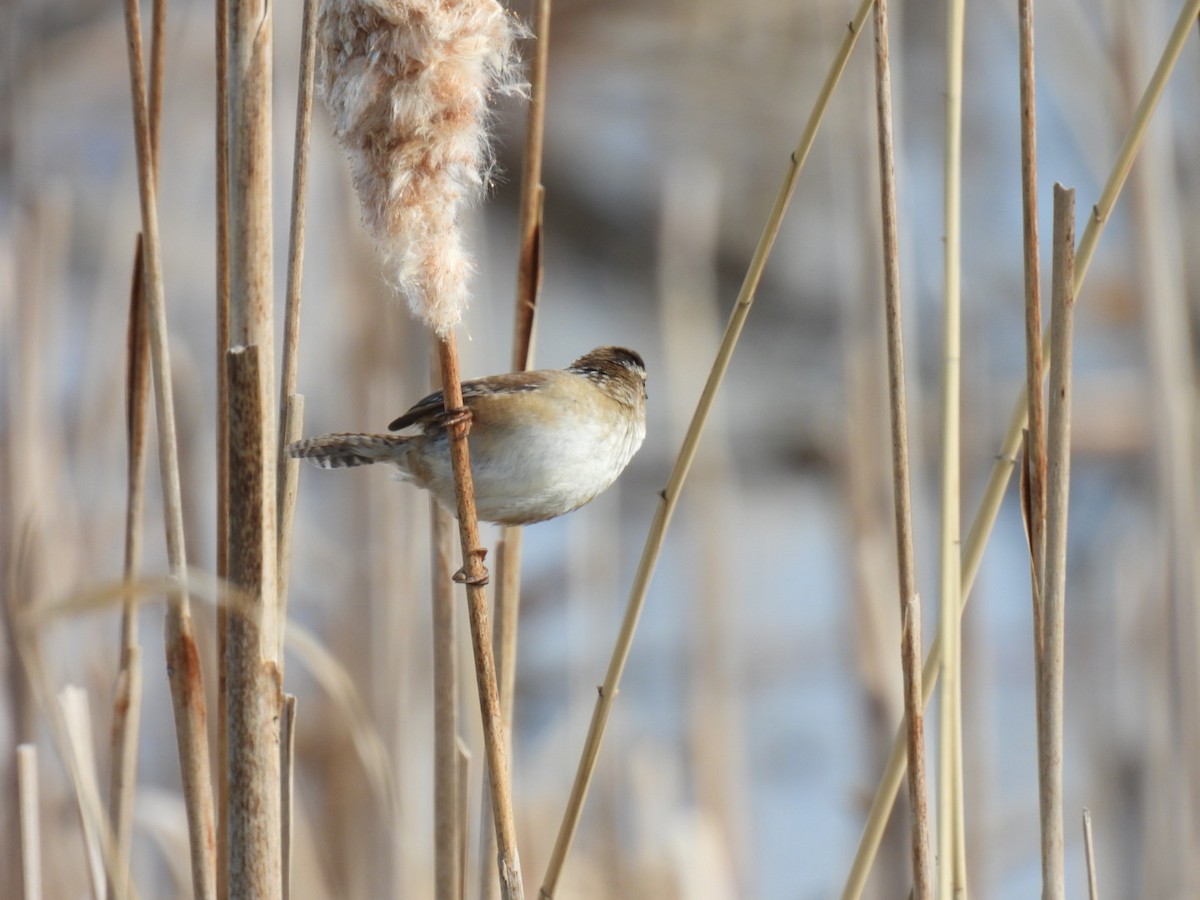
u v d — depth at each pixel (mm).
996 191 15875
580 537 11461
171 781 10727
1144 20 10531
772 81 20875
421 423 6910
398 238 5215
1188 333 11062
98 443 10453
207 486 11781
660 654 15070
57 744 5516
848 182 11008
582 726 11164
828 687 15914
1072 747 12016
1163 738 10492
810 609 17094
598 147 21969
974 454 11578
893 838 10344
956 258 5520
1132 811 11359
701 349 12656
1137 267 10633
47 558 9234
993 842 10352
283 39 11805
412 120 5109
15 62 10602
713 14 19734
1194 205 12047
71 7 17891
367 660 9750
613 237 22984
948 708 5488
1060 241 5391
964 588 5754
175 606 5801
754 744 15281
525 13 8680
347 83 5105
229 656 5262
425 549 10445
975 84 14336
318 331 12547
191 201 13508
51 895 8688
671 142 21547
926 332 13289
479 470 6801
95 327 10602
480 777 8383
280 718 5348
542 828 10930
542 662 13711
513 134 18922
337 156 10758
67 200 10227
